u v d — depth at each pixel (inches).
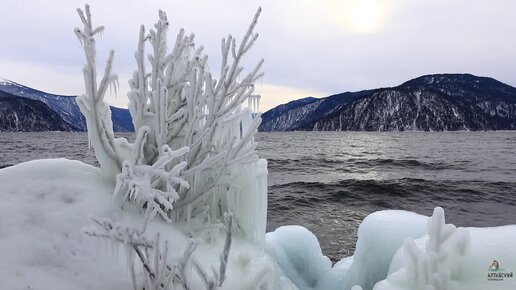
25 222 93.3
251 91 116.3
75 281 83.8
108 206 101.0
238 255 100.9
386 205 723.4
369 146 3149.6
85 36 95.0
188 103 111.4
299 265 169.8
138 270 89.5
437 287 95.3
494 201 757.3
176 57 114.0
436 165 1526.8
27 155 1883.6
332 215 623.5
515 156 1968.5
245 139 110.7
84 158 1700.3
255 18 109.4
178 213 112.8
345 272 175.6
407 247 102.5
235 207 124.5
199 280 89.8
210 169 115.4
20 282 80.5
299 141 4170.8
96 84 99.3
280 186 942.4
